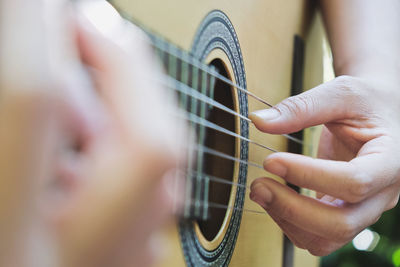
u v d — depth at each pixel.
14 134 0.21
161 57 0.51
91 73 0.28
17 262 0.21
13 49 0.22
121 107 0.27
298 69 0.98
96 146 0.27
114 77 0.28
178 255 0.61
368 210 0.66
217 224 0.74
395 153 0.67
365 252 1.55
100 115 0.27
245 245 0.80
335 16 0.98
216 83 0.73
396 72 0.84
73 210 0.26
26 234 0.22
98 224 0.26
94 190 0.26
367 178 0.61
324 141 0.88
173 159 0.28
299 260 1.03
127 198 0.26
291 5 0.96
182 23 0.62
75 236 0.25
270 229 0.90
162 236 0.56
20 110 0.21
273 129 0.65
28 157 0.22
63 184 0.26
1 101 0.21
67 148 0.27
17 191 0.21
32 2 0.23
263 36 0.85
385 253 1.53
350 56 0.91
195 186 0.63
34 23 0.23
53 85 0.23
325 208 0.63
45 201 0.23
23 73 0.22
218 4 0.70
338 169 0.60
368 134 0.70
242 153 0.76
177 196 0.57
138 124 0.27
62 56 0.25
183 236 0.62
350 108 0.71
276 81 0.90
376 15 0.93
